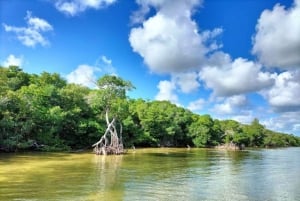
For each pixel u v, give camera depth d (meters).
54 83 80.25
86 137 75.38
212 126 129.00
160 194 22.81
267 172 38.12
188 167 41.41
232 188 26.31
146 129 98.69
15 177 28.72
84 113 75.06
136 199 20.97
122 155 61.34
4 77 71.81
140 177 30.69
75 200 20.14
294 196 23.39
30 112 60.12
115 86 66.88
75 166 38.62
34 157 49.53
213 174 35.03
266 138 169.38
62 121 67.62
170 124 112.56
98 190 23.50
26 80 78.94
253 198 22.52
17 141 56.09
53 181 26.92
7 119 53.22
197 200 21.33
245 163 50.59
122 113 70.88
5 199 19.98
